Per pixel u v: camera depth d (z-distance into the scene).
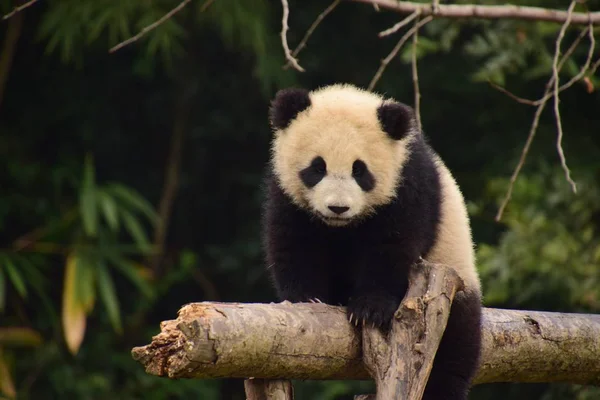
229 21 15.80
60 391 15.73
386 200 7.69
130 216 14.99
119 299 18.02
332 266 8.32
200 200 19.30
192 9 16.25
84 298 14.05
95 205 14.30
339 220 7.61
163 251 18.23
